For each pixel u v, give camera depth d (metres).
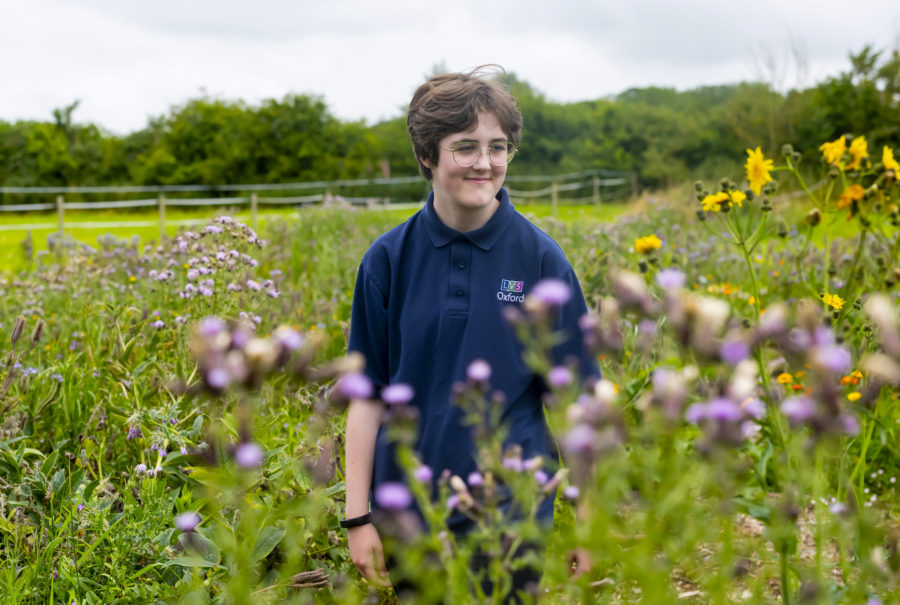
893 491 3.12
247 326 3.25
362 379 1.40
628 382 2.94
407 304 1.95
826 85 17.05
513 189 29.78
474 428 1.83
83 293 4.73
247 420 1.36
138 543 2.18
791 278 5.09
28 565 2.15
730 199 2.99
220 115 32.97
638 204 11.51
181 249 4.35
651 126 31.83
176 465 2.50
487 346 1.88
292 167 32.16
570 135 34.28
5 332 4.27
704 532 1.35
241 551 1.41
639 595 1.69
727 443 1.20
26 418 2.93
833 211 3.35
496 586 1.38
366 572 1.90
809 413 1.23
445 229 1.96
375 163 33.09
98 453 2.76
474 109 1.86
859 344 3.02
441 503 1.35
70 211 29.56
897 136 15.88
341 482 2.30
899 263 3.41
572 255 6.11
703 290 5.58
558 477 1.37
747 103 23.41
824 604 1.50
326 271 6.60
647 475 1.36
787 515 1.45
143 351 3.22
